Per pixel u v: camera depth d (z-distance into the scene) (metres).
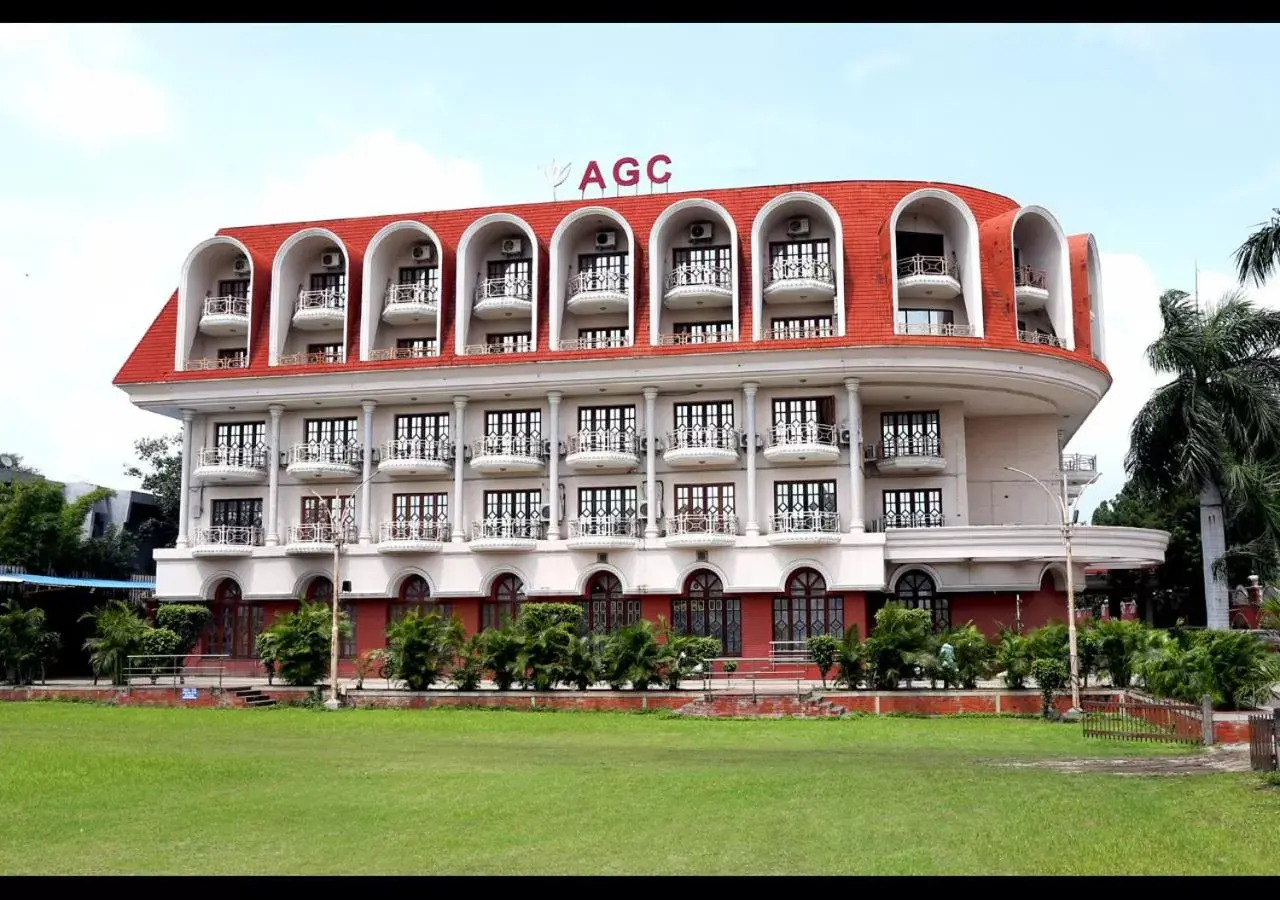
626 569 45.31
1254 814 15.63
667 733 29.25
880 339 42.84
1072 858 13.09
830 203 45.03
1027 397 46.28
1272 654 30.48
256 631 49.25
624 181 49.56
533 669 37.19
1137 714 27.27
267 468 49.34
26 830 15.23
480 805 17.05
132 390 48.84
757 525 44.78
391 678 39.53
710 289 44.72
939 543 43.75
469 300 47.34
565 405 47.41
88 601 52.81
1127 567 49.44
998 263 45.34
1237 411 44.12
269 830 15.16
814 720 32.78
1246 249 26.98
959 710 34.19
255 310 49.38
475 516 47.47
